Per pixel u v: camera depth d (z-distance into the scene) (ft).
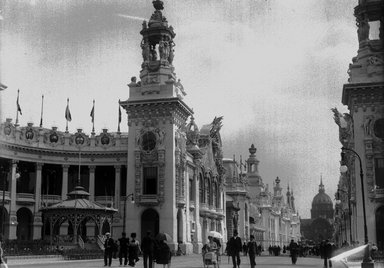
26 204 286.46
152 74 269.64
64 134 303.07
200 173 311.88
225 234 369.09
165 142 260.42
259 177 624.18
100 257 196.65
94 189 306.35
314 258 269.44
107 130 308.60
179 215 263.90
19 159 282.97
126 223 258.16
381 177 223.92
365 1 229.86
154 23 276.41
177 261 183.11
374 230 219.20
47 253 182.39
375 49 229.45
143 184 260.62
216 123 344.28
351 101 234.38
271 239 639.76
